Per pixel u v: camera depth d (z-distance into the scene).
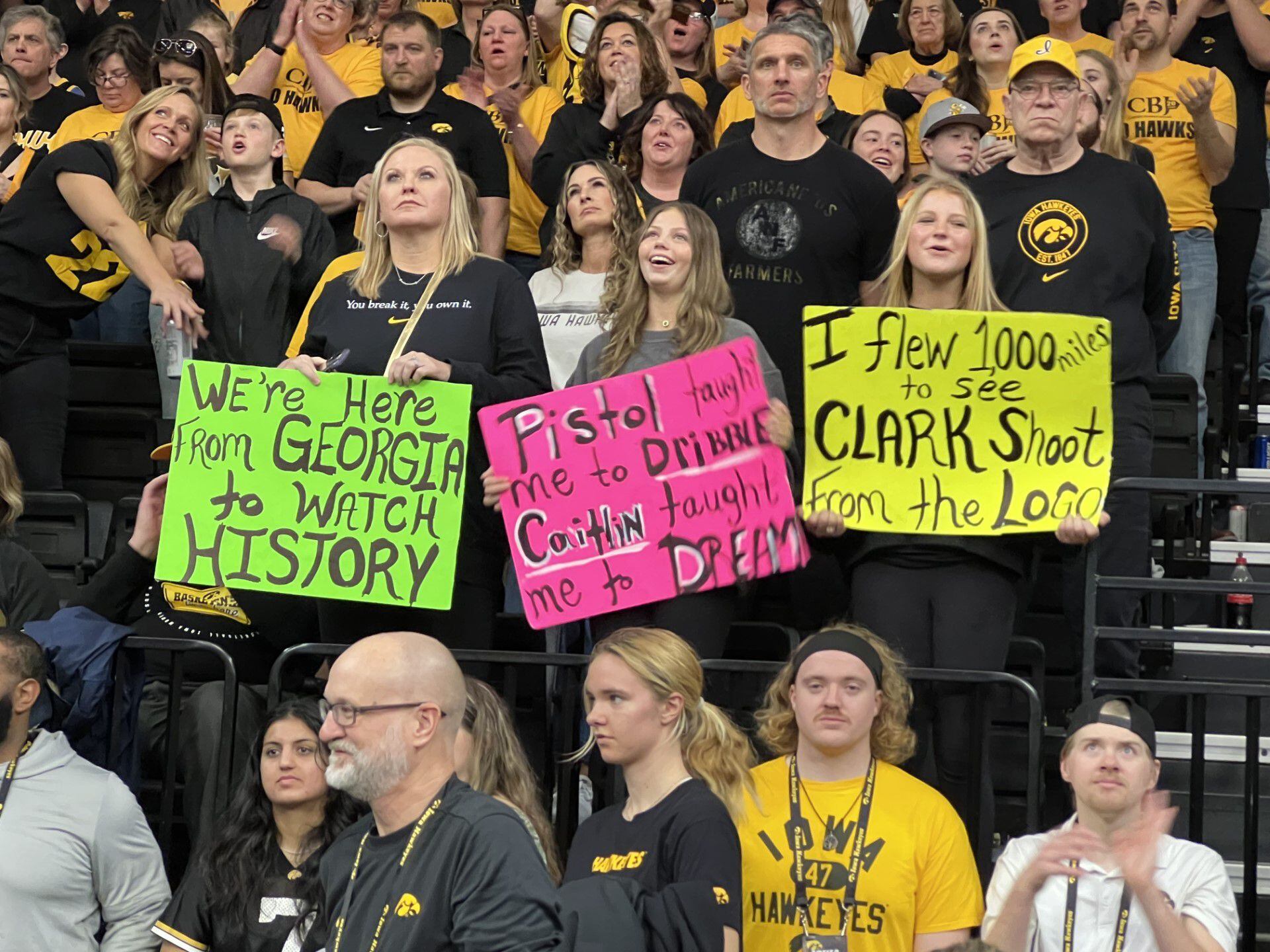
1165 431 8.71
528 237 9.99
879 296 6.82
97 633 6.41
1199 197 9.67
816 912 5.50
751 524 6.37
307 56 10.54
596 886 4.79
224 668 6.60
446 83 11.27
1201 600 8.16
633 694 5.31
